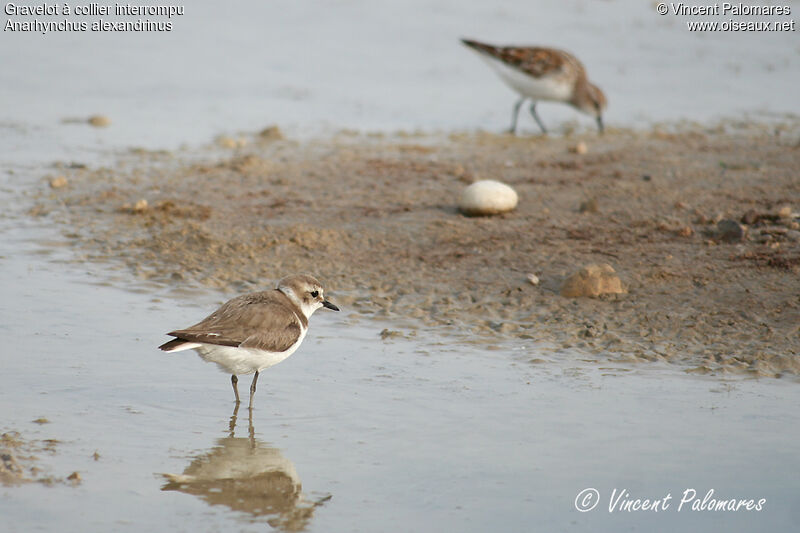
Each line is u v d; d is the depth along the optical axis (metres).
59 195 17.67
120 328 12.08
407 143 22.36
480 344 11.79
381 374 10.88
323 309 12.91
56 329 11.92
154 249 15.02
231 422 9.72
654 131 23.80
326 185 18.47
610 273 13.26
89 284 13.59
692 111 25.84
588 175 19.30
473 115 25.69
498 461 8.81
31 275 13.83
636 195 17.69
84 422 9.57
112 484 8.38
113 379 10.63
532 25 33.62
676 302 12.84
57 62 28.70
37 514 7.84
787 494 8.16
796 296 12.83
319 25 33.66
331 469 8.72
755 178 18.84
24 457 8.75
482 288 13.54
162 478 8.53
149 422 9.66
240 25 33.34
